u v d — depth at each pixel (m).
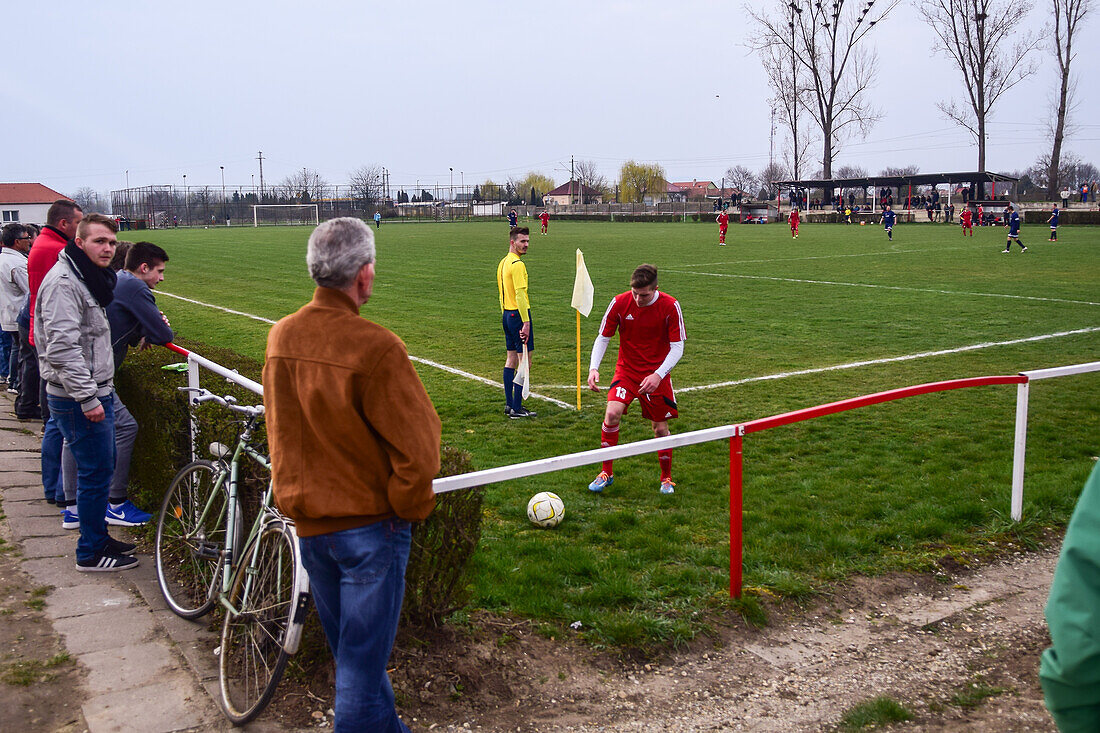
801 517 5.47
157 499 5.28
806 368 10.63
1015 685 3.62
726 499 5.94
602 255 30.23
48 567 4.50
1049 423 7.89
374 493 2.54
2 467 6.25
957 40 55.34
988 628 4.13
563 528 5.41
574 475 6.55
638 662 3.75
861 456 6.97
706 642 3.93
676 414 6.13
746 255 29.73
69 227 5.50
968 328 13.62
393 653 3.49
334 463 2.51
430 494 2.54
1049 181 55.19
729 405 8.72
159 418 5.07
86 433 4.31
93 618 3.94
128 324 5.21
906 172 98.88
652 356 6.10
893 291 18.69
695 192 135.00
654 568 4.69
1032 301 16.75
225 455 3.95
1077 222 46.59
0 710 3.14
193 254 32.94
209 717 3.17
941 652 3.91
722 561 4.77
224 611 3.80
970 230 39.88
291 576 3.19
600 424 8.12
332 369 2.46
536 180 129.50
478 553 4.77
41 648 3.63
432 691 3.35
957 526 5.37
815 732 3.28
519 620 4.02
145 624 3.91
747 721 3.34
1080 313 15.09
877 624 4.18
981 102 55.75
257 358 11.56
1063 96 53.50
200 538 4.00
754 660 3.81
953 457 6.90
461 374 10.47
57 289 4.09
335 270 2.51
